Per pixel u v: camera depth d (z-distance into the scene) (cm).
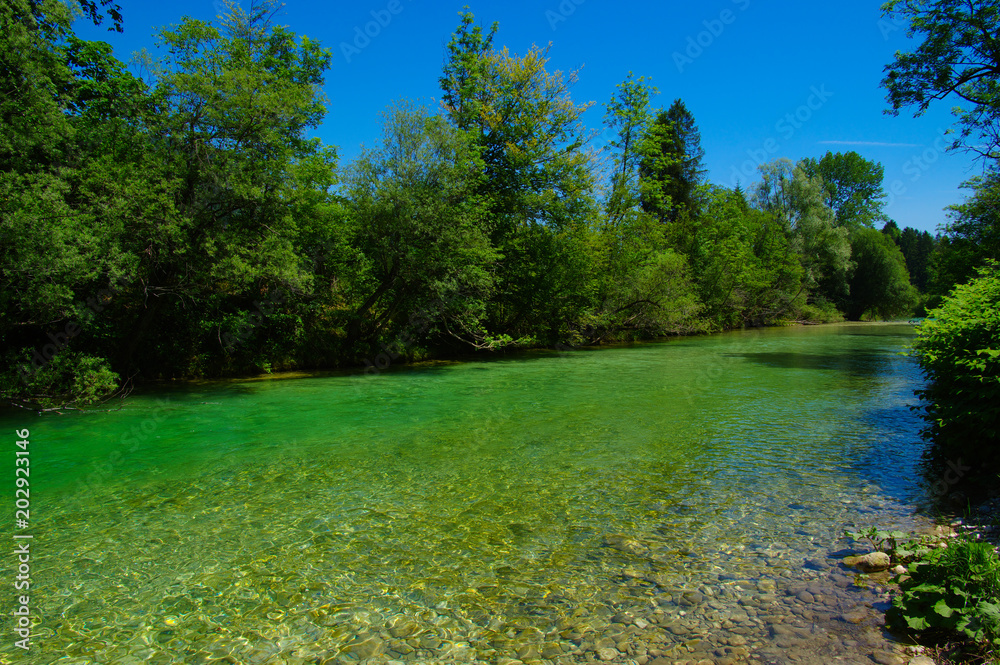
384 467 848
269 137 1593
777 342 3180
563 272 2756
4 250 1142
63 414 1249
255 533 613
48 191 1173
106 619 448
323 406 1334
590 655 383
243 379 1802
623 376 1828
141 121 1511
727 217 4400
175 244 1468
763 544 555
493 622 430
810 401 1343
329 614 449
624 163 3225
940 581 397
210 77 1520
